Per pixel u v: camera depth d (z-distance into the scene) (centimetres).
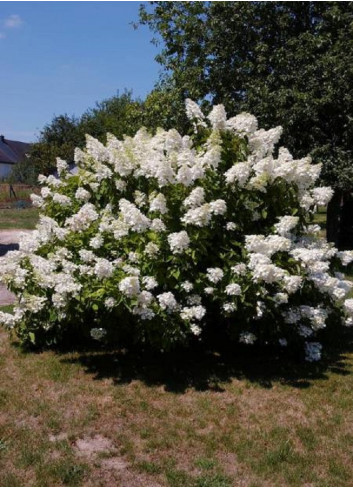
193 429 398
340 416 420
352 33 836
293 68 857
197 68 962
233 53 944
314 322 494
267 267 432
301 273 475
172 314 467
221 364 520
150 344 525
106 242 512
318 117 859
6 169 5078
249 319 475
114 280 456
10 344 560
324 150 839
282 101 825
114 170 543
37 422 404
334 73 815
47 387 463
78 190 552
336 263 548
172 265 470
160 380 482
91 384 471
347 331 623
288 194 505
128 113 1196
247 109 879
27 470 344
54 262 498
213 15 964
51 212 582
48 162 3756
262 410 429
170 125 1066
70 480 334
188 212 454
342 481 339
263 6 902
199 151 527
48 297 500
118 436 386
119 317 486
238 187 486
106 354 539
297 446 378
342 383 481
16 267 512
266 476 342
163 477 340
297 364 525
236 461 359
